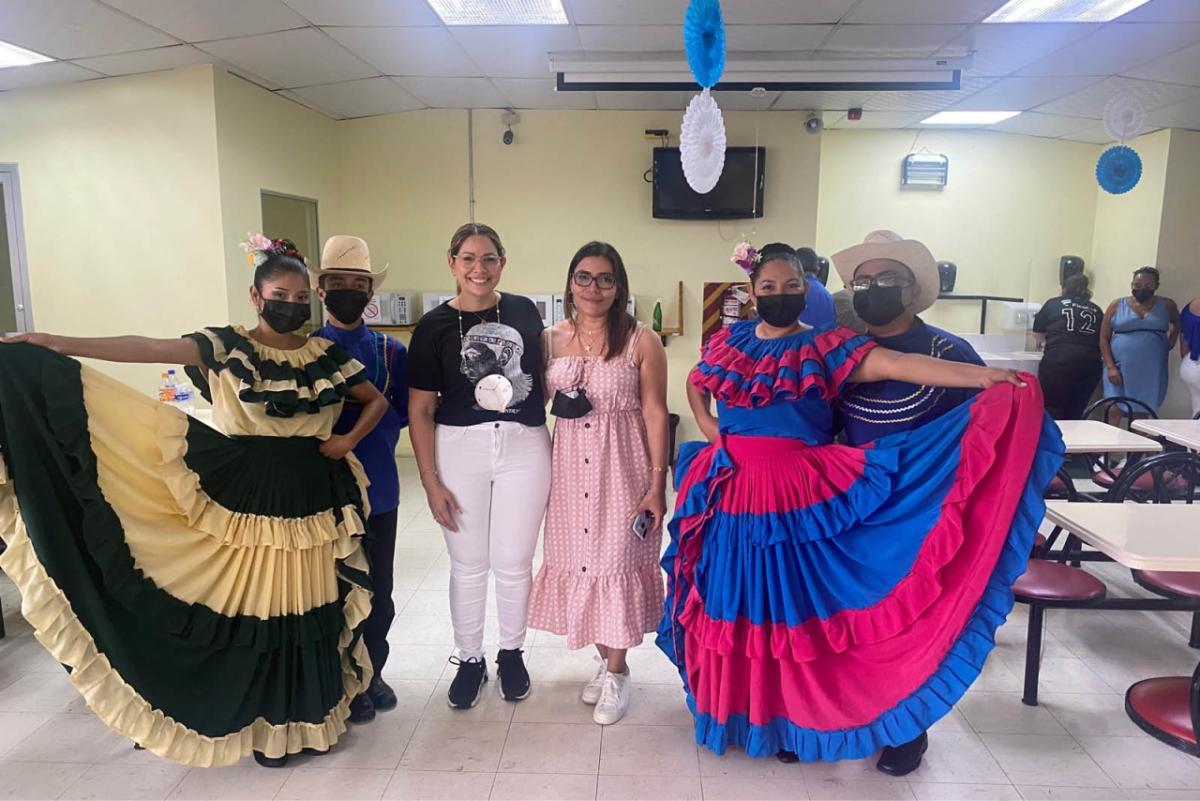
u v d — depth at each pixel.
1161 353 5.72
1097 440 3.44
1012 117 5.92
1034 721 2.51
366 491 2.36
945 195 6.62
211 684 2.10
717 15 2.49
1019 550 1.95
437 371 2.41
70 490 1.90
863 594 2.08
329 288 2.42
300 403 2.11
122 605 1.95
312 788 2.18
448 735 2.44
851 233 6.67
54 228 4.80
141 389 4.82
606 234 5.91
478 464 2.43
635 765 2.29
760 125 5.69
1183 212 6.15
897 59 4.41
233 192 4.63
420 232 5.99
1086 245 6.85
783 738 2.23
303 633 2.18
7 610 3.34
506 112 5.79
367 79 4.86
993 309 6.62
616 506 2.41
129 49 4.09
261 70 4.54
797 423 2.14
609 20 3.86
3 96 4.77
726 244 5.84
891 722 2.08
